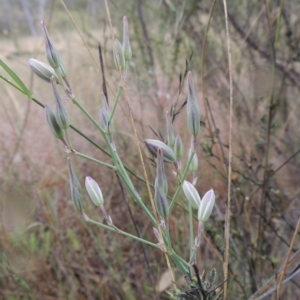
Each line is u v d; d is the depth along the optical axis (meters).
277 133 0.60
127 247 0.57
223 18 0.62
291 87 0.64
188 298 0.23
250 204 0.42
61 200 0.63
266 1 0.41
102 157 0.65
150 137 0.61
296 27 0.60
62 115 0.23
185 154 0.57
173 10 0.60
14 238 0.55
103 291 0.53
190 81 0.23
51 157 0.69
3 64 0.23
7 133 0.74
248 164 0.42
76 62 0.83
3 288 0.55
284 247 0.47
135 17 0.68
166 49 0.65
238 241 0.44
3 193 0.58
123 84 0.24
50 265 0.55
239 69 0.60
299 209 0.52
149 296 0.50
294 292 0.46
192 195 0.23
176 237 0.47
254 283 0.38
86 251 0.57
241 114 0.58
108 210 0.57
